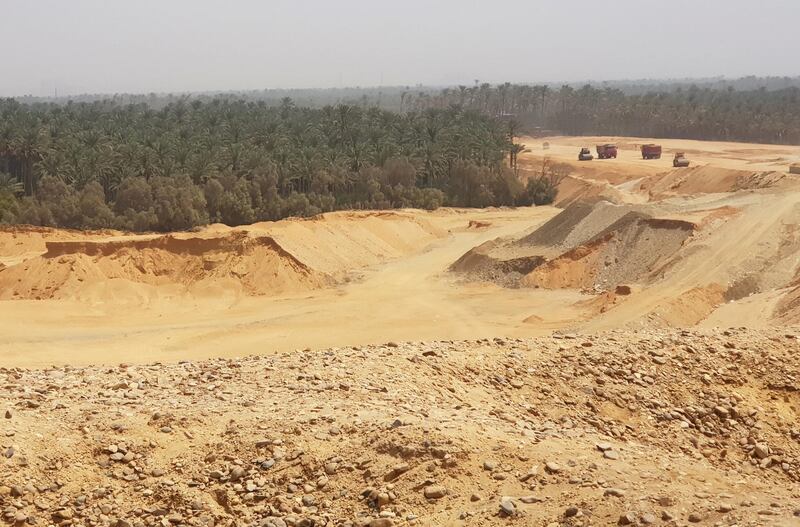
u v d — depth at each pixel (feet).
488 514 29.73
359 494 32.22
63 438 35.70
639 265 143.64
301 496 32.76
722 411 43.24
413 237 205.46
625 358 47.70
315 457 34.47
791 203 154.20
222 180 238.68
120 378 45.85
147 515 32.19
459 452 33.30
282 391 42.32
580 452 34.22
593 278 147.64
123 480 33.91
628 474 32.09
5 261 177.17
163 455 35.50
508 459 33.30
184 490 33.35
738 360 48.70
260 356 51.29
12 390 42.39
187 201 217.77
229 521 31.81
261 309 140.36
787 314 101.35
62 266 151.02
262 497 32.86
